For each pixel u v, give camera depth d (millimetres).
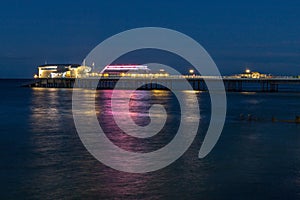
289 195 23422
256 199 22781
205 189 24234
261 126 50438
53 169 28016
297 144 37812
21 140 38969
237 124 52406
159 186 24609
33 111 68875
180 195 23203
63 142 37875
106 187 24297
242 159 31516
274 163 30266
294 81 143125
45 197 22703
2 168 28250
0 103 87688
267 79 145500
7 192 23453
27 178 25938
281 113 67750
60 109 72750
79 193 23312
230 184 25172
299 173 27625
